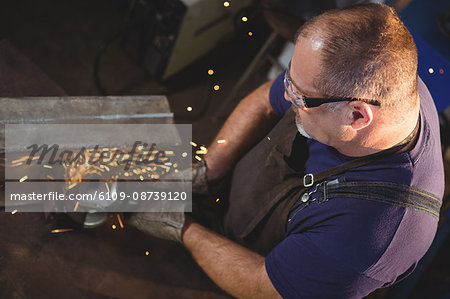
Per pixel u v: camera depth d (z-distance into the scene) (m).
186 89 2.99
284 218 1.19
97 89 2.87
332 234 1.01
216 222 1.55
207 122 2.87
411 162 1.00
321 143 1.14
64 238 1.23
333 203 1.04
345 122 0.96
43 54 2.92
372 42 0.85
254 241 1.40
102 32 3.12
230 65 3.15
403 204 0.98
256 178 1.34
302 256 1.04
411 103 0.93
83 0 3.22
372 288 1.01
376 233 0.97
